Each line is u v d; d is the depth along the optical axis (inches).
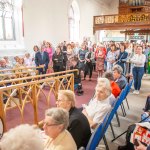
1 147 31.6
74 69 196.5
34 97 127.2
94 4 544.7
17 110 153.9
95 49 307.4
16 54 315.9
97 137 62.4
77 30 488.1
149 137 77.4
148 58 330.0
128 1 587.2
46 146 56.5
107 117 79.4
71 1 438.9
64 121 55.6
